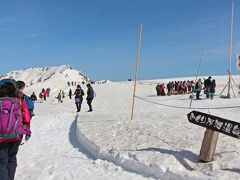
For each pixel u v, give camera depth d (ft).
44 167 27.04
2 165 19.35
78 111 70.79
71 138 39.14
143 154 25.66
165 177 22.34
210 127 23.31
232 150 25.55
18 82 27.27
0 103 19.89
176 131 34.30
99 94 151.33
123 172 24.32
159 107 69.67
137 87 183.73
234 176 20.39
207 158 23.34
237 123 22.11
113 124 42.16
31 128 48.24
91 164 26.96
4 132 19.29
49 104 125.70
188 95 104.32
